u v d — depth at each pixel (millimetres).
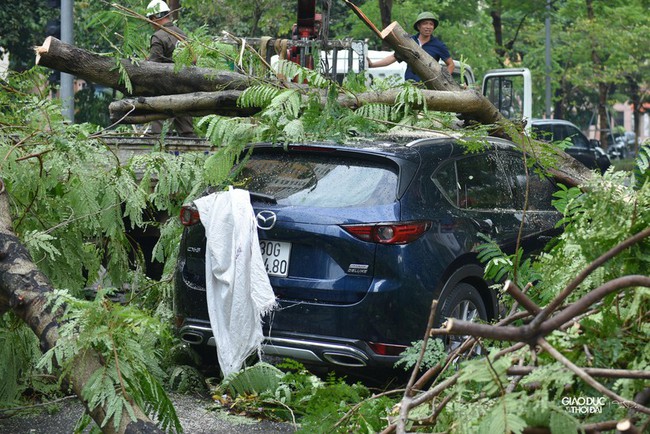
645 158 4500
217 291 7559
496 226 8477
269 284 7395
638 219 3906
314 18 13102
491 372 3477
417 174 7727
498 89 24531
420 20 17781
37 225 7363
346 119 7836
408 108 8266
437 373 4809
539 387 3584
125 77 8367
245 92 7902
